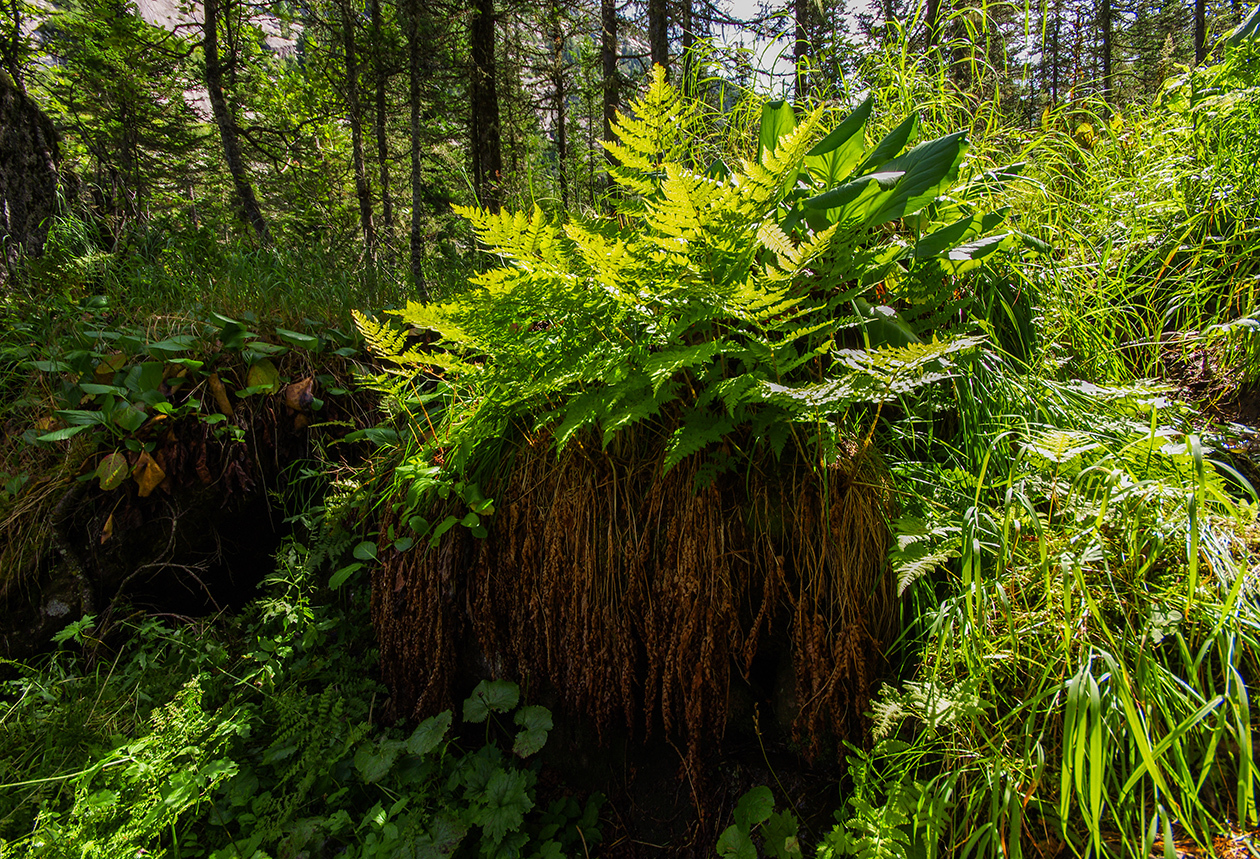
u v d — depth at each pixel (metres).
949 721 1.21
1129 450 1.38
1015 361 1.88
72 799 1.61
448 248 5.07
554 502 1.71
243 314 2.78
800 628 1.49
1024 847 1.18
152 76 11.46
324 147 13.72
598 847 1.75
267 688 1.92
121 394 2.29
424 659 1.88
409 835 1.54
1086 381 1.96
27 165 3.97
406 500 1.89
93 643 2.14
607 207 2.81
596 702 1.70
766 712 1.67
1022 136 2.59
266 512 2.51
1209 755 1.04
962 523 1.37
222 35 10.21
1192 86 2.63
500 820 1.58
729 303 1.40
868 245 1.91
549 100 10.54
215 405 2.45
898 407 1.78
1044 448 1.33
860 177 1.74
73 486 2.30
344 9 9.52
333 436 2.60
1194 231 2.25
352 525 2.19
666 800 1.74
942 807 1.15
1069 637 1.16
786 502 1.56
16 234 3.77
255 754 1.79
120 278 3.33
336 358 2.75
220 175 13.71
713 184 1.49
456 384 1.99
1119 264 2.22
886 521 1.47
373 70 9.59
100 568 2.28
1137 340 2.17
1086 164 2.66
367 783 1.71
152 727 1.67
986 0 2.29
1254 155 2.17
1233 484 1.60
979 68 2.45
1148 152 2.56
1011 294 1.97
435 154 8.47
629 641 1.66
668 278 1.49
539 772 1.85
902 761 1.30
